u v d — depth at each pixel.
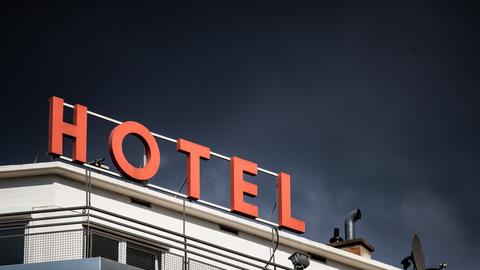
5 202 35.81
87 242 31.92
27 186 36.09
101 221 36.56
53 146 36.03
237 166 39.62
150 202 37.97
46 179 36.22
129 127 37.62
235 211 39.03
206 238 39.03
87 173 36.38
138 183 37.38
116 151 37.06
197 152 38.91
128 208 37.44
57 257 33.19
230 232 39.78
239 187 39.38
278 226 39.97
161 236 33.03
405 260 42.22
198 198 38.38
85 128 36.78
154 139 37.97
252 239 40.25
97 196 36.94
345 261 42.94
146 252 34.34
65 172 36.34
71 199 36.34
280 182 40.44
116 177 37.19
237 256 39.59
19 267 31.22
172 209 38.41
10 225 35.19
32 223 35.47
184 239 36.34
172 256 34.62
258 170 40.22
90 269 31.08
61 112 36.59
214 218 39.22
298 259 34.72
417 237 42.41
